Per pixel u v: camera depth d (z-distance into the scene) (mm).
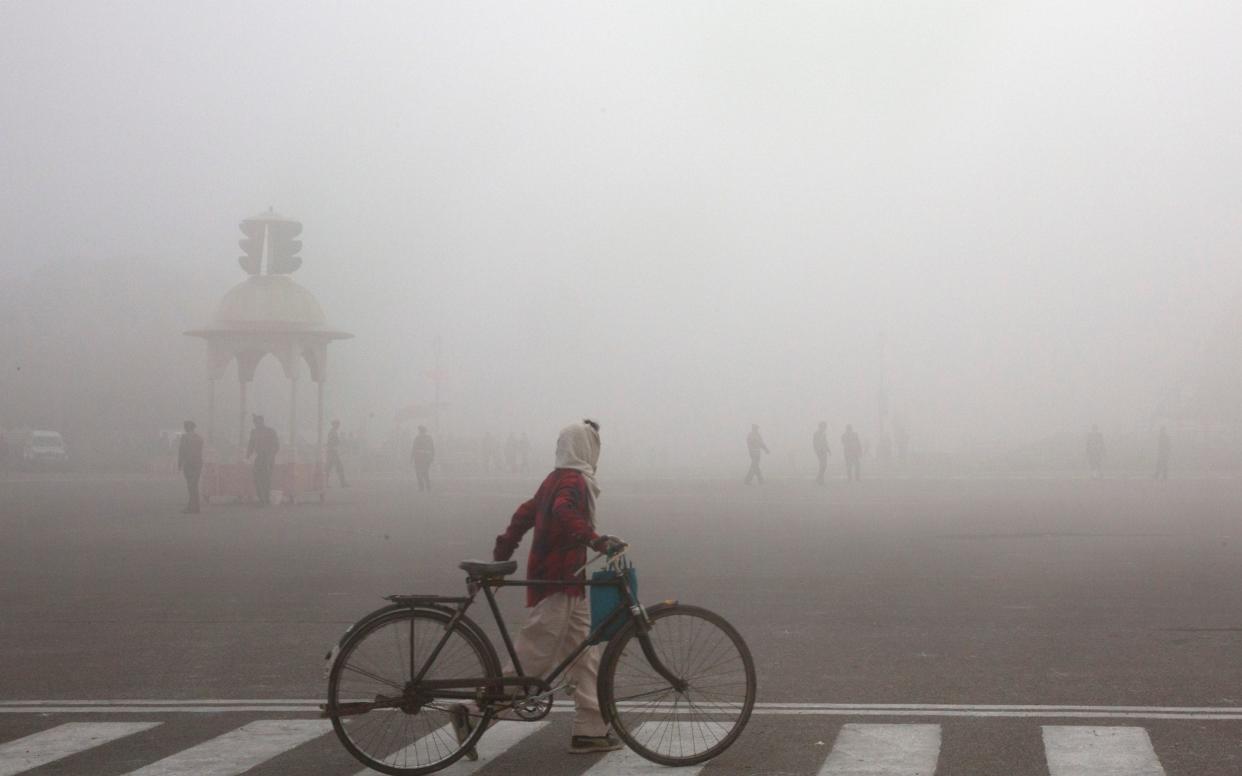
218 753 7148
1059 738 7223
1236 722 7609
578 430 7527
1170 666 9562
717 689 6973
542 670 7246
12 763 6922
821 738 7352
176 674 9602
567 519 7215
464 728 6926
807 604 13281
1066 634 11164
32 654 10516
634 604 7094
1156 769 6504
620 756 7121
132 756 7082
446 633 6961
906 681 9070
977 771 6531
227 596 14305
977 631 11375
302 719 8047
